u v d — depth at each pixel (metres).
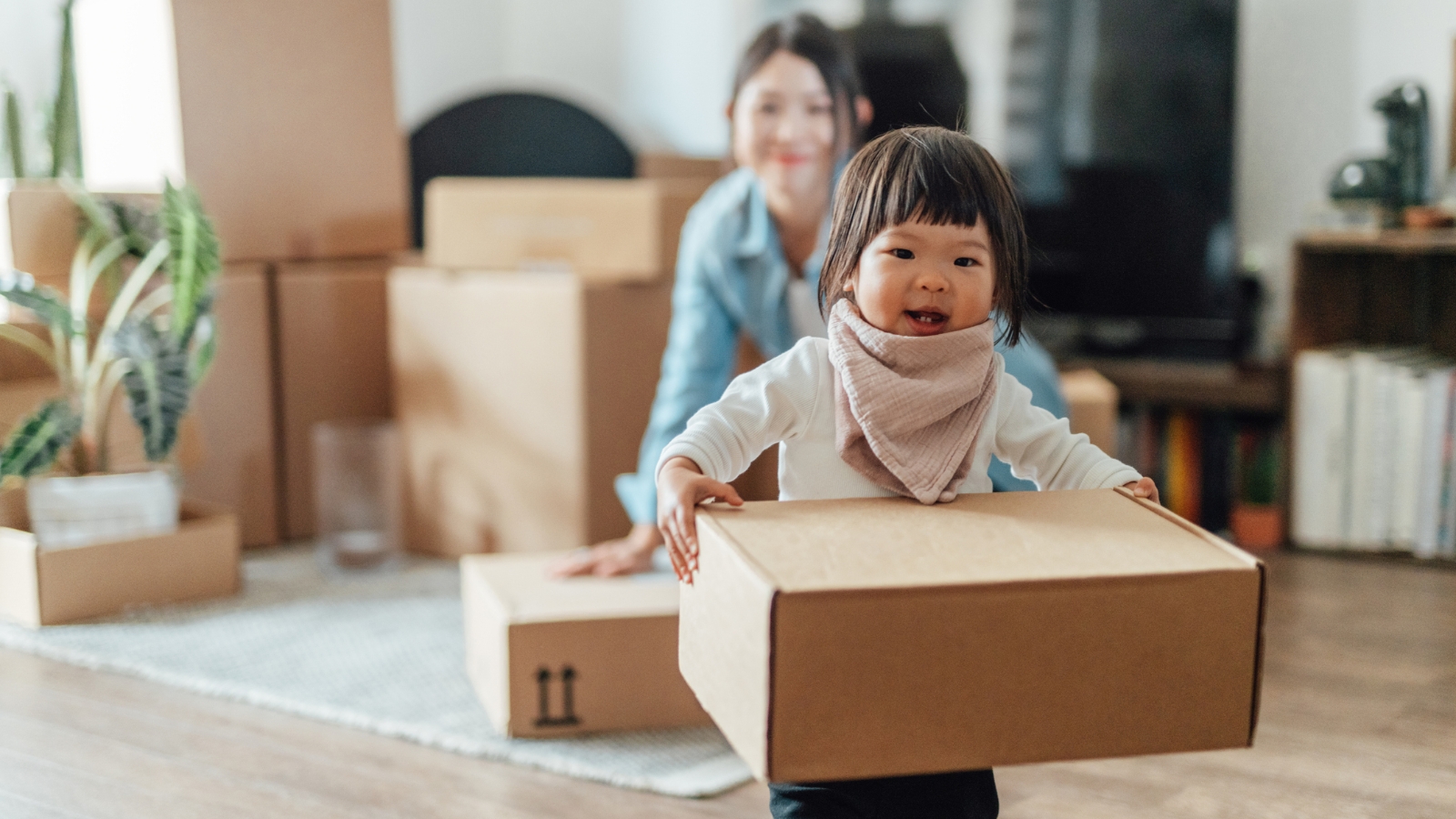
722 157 3.07
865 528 0.81
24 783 1.35
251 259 2.42
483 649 1.56
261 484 2.44
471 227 2.36
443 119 3.17
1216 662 0.75
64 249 2.04
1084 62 2.72
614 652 1.48
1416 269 2.57
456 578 2.20
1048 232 2.81
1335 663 1.78
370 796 1.33
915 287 0.90
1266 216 2.72
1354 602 2.10
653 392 2.26
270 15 2.40
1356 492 2.41
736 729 0.74
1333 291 2.56
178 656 1.76
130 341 1.95
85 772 1.38
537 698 1.46
